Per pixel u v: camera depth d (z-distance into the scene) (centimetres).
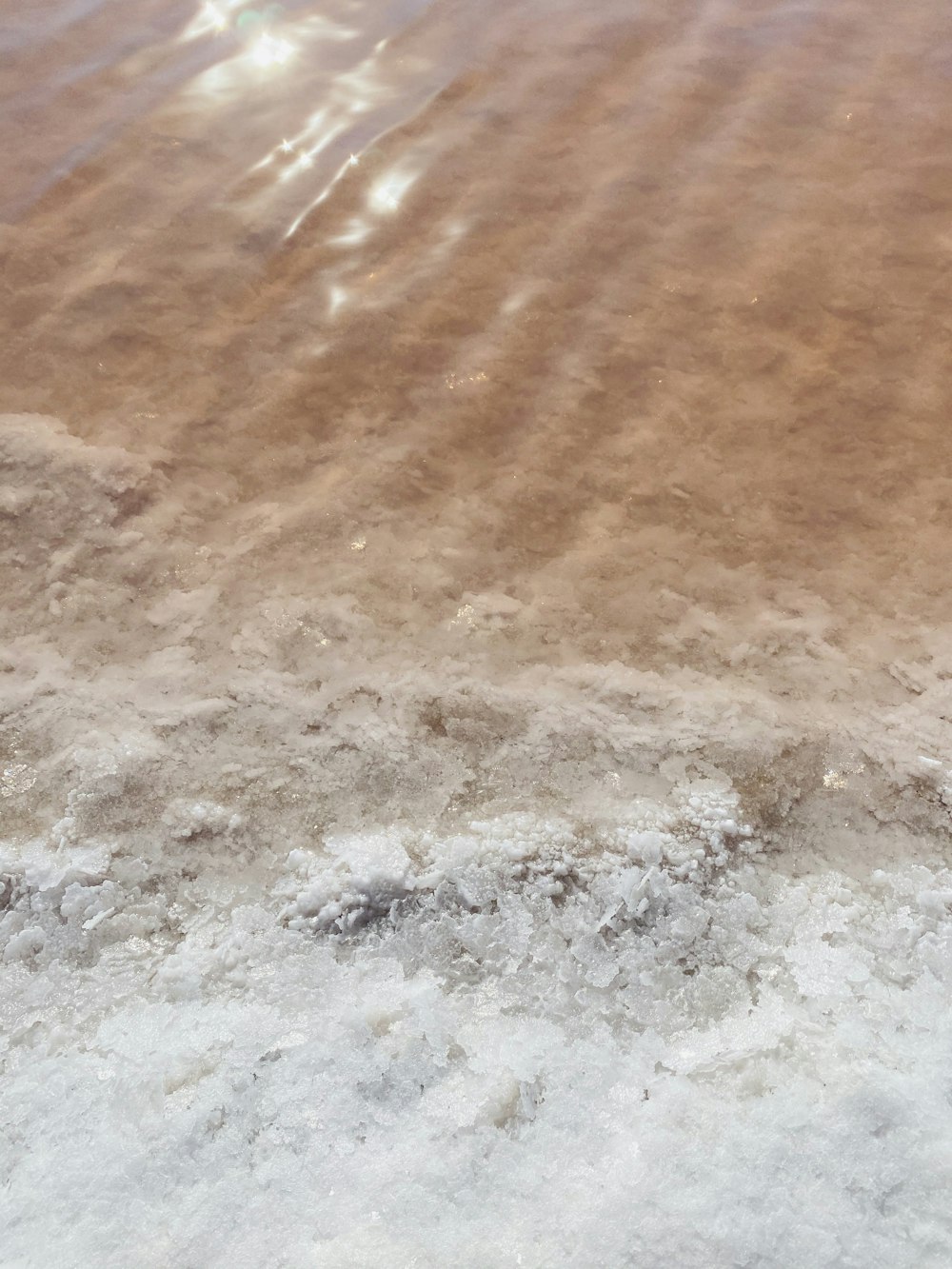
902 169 146
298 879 86
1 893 84
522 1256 67
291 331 129
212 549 108
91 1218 69
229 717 96
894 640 102
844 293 132
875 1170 70
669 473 116
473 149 152
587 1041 78
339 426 120
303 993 80
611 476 116
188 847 88
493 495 114
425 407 122
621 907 85
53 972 81
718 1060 77
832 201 143
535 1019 79
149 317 130
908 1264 67
